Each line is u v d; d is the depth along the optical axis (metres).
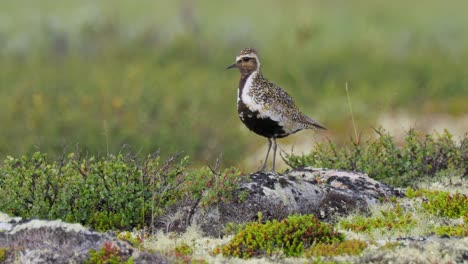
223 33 32.31
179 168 11.09
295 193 11.00
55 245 8.98
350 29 35.94
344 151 13.52
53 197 10.73
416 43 32.03
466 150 13.40
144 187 10.89
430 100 24.73
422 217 10.80
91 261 8.63
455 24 36.94
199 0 43.06
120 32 31.50
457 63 28.47
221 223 10.50
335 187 11.49
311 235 9.72
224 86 24.48
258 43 31.14
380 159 13.17
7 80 23.89
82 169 11.36
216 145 19.45
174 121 19.84
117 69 25.81
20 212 10.53
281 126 12.17
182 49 29.17
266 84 12.14
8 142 18.38
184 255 9.23
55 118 19.36
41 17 33.41
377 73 26.84
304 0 42.34
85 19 31.08
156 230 10.50
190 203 10.72
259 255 9.47
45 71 24.78
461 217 10.70
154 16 37.50
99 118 19.72
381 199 11.38
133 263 8.66
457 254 9.02
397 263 8.82
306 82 26.23
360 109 23.27
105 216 10.57
